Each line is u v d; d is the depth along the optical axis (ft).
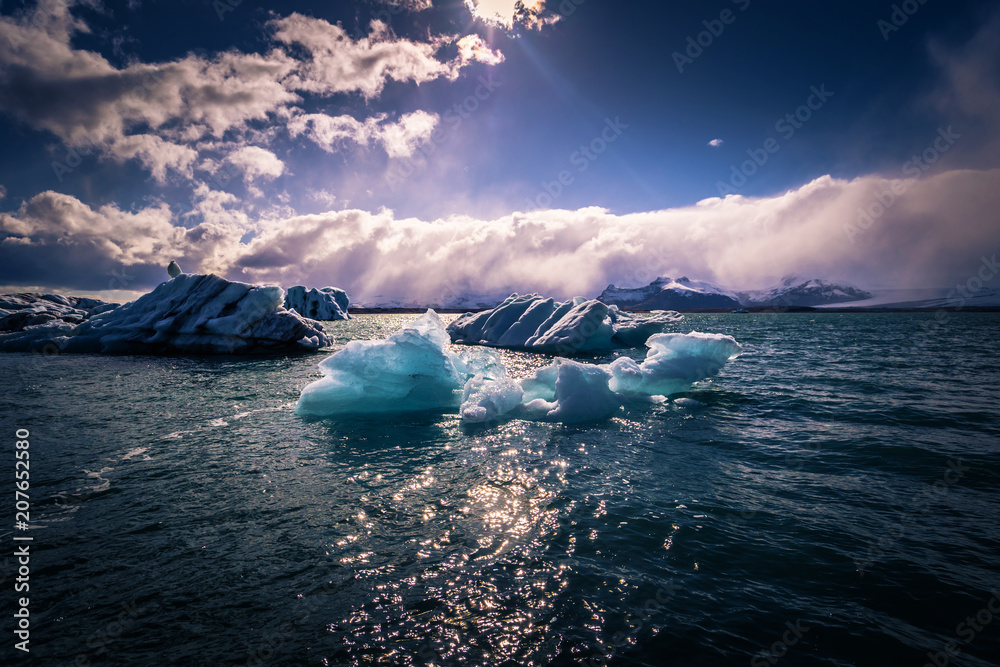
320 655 10.39
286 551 15.06
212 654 10.45
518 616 11.68
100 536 16.11
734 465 23.26
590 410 34.17
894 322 222.89
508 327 99.50
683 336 41.91
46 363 67.62
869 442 26.30
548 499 19.19
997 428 28.86
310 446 27.07
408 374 36.63
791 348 84.43
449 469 23.03
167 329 79.61
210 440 28.25
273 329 80.33
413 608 12.07
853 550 14.76
